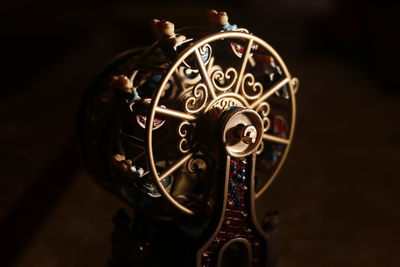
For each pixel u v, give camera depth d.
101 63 1.30
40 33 1.74
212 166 0.39
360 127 0.89
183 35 0.38
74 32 1.75
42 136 0.81
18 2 2.55
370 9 1.19
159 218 0.42
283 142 0.41
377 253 0.53
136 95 0.37
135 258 0.41
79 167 0.70
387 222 0.58
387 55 1.13
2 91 1.06
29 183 0.65
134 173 0.37
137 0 2.47
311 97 1.08
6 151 0.75
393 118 0.94
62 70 1.24
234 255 0.42
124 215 0.41
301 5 2.07
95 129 0.41
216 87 0.37
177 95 0.38
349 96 1.09
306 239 0.55
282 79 0.40
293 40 1.60
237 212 0.39
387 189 0.65
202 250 0.38
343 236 0.55
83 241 0.54
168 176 0.39
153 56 0.41
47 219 0.57
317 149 0.79
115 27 1.81
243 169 0.38
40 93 1.05
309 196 0.63
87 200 0.61
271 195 0.63
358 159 0.75
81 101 0.42
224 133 0.36
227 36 0.37
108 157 0.39
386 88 1.15
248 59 0.40
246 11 2.04
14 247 0.53
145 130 0.35
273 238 0.42
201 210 0.39
